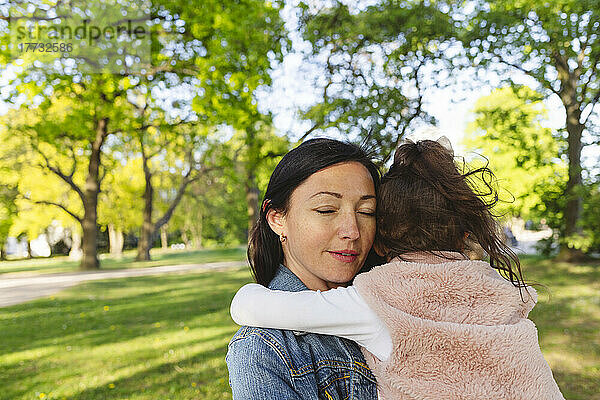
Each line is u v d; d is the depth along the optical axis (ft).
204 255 107.55
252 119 36.73
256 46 34.24
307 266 4.45
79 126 49.98
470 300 4.33
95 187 76.84
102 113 45.39
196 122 53.31
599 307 28.25
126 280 55.72
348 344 4.42
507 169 58.13
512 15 42.11
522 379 3.98
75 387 17.38
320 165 4.41
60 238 166.20
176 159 95.09
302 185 4.43
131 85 41.65
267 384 3.84
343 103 46.01
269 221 4.73
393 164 5.22
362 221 4.51
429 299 4.26
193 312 31.83
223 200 141.79
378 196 4.98
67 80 39.86
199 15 32.76
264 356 3.95
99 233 150.30
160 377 18.22
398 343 4.02
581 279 39.29
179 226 144.15
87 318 31.04
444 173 4.99
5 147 81.41
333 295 4.32
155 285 49.06
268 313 4.18
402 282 4.33
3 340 25.36
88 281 56.49
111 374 18.78
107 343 23.85
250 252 5.19
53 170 77.97
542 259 54.19
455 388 3.89
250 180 63.41
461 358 4.00
